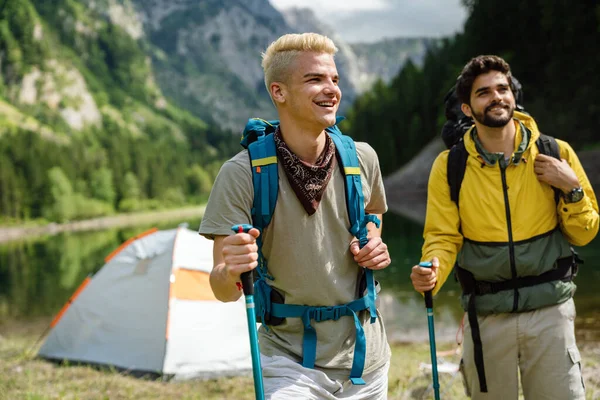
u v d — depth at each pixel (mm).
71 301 7984
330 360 2561
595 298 10266
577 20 39688
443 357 6816
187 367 6992
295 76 2516
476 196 3420
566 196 3318
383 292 13227
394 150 85312
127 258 7910
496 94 3359
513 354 3408
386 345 2715
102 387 6301
